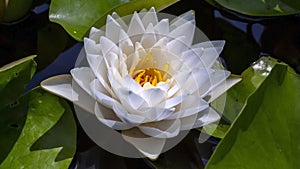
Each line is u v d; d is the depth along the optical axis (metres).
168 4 0.62
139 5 0.61
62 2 0.62
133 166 0.61
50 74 0.64
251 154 0.57
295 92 0.58
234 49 0.66
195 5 0.67
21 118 0.59
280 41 0.67
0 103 0.59
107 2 0.63
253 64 0.63
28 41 0.66
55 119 0.59
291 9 0.64
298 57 0.66
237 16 0.67
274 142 0.58
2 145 0.59
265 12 0.64
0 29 0.66
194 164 0.60
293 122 0.58
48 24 0.66
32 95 0.60
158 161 0.60
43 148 0.59
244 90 0.62
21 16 0.65
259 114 0.57
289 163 0.58
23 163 0.58
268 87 0.57
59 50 0.65
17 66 0.58
